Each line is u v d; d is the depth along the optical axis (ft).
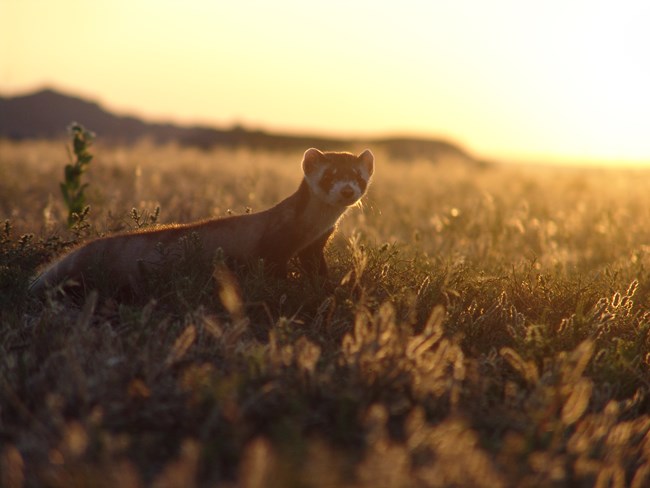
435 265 30.04
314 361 17.85
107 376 17.13
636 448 17.43
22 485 14.14
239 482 13.80
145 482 14.43
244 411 16.15
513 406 18.29
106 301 23.52
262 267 24.99
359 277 24.86
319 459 13.60
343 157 28.32
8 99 329.93
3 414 17.01
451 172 100.94
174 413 16.35
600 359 21.76
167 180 68.69
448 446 14.87
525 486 14.56
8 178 58.80
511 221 45.19
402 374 18.21
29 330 21.63
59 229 34.24
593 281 28.63
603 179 99.45
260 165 85.87
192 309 22.80
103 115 330.54
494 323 23.97
